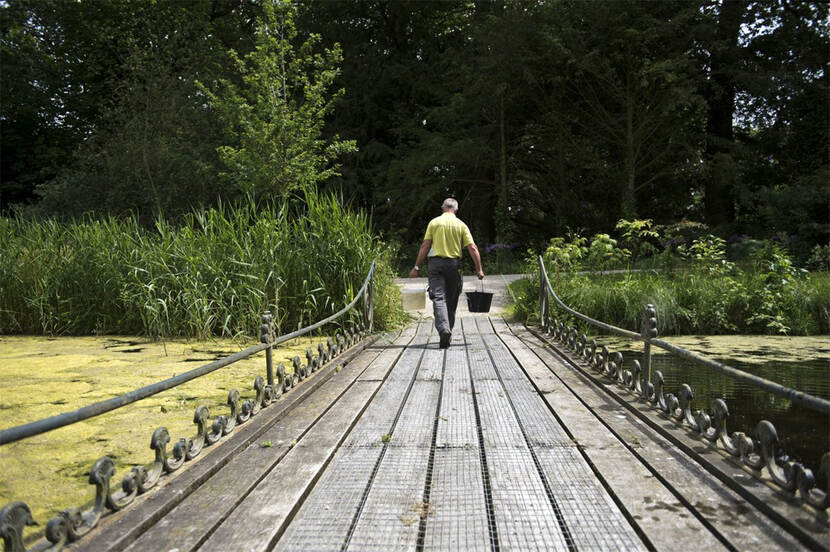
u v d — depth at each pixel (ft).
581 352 17.49
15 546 5.24
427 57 82.58
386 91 82.69
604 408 11.76
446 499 7.44
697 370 17.06
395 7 79.20
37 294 26.48
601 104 70.79
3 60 73.61
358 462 8.81
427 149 73.61
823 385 14.87
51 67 76.89
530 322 27.89
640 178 75.10
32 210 60.08
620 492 7.41
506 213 73.20
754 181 73.20
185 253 24.84
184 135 62.03
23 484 8.46
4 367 17.51
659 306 25.98
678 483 7.59
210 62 65.77
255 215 25.82
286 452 9.12
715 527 6.32
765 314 26.40
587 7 62.95
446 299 21.68
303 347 21.12
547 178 81.51
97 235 27.14
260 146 51.37
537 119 76.48
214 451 8.73
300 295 23.85
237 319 23.71
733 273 31.01
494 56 66.54
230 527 6.51
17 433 4.90
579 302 26.68
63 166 72.23
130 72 65.05
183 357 19.27
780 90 66.33
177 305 23.91
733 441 8.22
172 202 59.47
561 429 10.49
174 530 6.34
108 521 6.34
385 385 14.42
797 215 54.29
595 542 6.24
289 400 11.99
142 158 59.26
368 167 83.61
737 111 75.56
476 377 15.35
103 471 6.43
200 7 68.90
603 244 31.30
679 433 9.49
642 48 61.16
